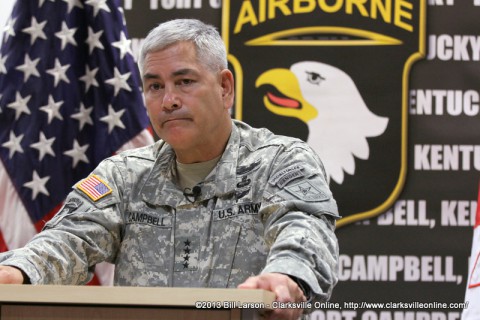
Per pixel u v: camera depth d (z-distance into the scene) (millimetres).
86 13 10500
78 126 10219
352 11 10883
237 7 11016
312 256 5293
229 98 6688
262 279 4809
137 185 6750
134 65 10422
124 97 10219
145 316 4309
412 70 10742
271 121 10820
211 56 6473
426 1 10820
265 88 10875
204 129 6426
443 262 10422
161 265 6363
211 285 6211
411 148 10633
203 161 6668
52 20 10469
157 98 6441
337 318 10266
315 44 10875
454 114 10648
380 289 10422
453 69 10711
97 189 6672
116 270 6531
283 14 10953
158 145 7020
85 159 10148
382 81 10750
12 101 10227
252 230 6273
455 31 10758
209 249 6305
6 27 10555
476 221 9242
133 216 6613
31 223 9883
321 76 10828
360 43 10820
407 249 10469
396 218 10539
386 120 10680
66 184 10062
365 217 10555
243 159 6598
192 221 6445
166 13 11094
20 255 5871
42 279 5910
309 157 6418
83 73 10391
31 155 10062
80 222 6469
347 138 10695
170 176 6719
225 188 6441
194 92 6363
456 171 10555
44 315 4398
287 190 6074
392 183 10578
